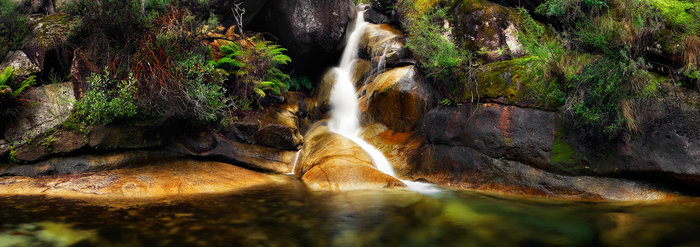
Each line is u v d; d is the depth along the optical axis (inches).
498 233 138.0
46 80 249.8
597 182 190.5
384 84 316.2
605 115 187.8
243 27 392.2
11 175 213.0
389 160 267.3
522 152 206.8
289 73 423.8
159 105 242.4
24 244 115.3
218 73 274.7
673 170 173.5
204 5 314.8
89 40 240.5
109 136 229.8
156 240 122.3
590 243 125.1
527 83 212.2
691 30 188.1
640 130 183.2
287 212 163.3
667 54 189.8
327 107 383.6
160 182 203.3
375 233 137.6
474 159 220.8
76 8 255.6
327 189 213.3
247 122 293.7
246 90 306.2
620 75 182.5
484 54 256.8
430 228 143.7
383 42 367.2
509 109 214.1
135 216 149.0
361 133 317.1
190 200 180.4
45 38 243.0
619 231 134.5
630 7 203.9
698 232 130.6
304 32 400.8
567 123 200.1
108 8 239.6
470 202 183.0
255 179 237.8
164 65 239.1
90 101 224.1
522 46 236.7
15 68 245.1
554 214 160.1
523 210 167.6
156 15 252.7
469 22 271.9
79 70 234.8
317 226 144.6
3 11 271.6
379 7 442.6
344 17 417.1
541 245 124.5
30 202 166.9
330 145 277.1
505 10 266.2
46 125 226.4
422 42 269.3
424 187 219.3
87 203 167.5
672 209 160.4
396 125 304.5
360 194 200.8
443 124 241.6
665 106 180.7
